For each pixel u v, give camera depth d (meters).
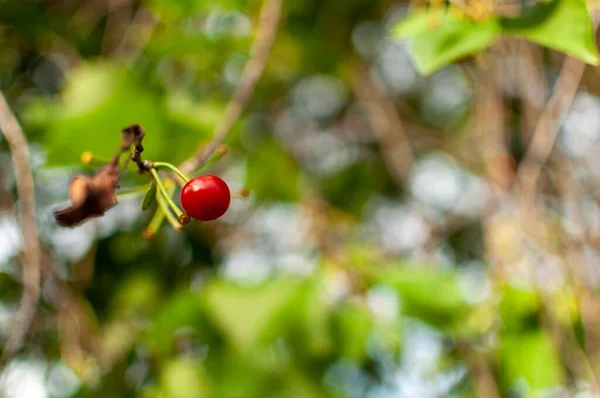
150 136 0.47
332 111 0.72
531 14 0.38
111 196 0.34
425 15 0.40
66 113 0.47
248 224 0.64
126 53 0.59
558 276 0.47
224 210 0.35
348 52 0.63
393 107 0.63
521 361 0.47
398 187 0.70
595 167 0.57
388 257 0.58
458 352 0.51
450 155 0.68
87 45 0.61
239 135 0.55
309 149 0.71
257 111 0.63
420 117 0.72
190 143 0.48
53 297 0.52
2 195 0.51
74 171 0.50
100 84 0.48
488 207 0.49
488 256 0.50
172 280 0.58
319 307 0.49
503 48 0.50
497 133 0.50
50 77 0.62
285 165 0.59
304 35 0.60
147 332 0.53
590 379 0.45
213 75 0.57
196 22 0.56
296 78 0.66
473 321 0.48
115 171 0.34
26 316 0.44
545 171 0.56
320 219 0.58
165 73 0.55
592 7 0.41
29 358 0.55
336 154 0.71
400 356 0.53
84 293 0.56
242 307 0.49
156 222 0.39
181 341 0.52
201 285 0.55
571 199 0.51
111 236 0.58
